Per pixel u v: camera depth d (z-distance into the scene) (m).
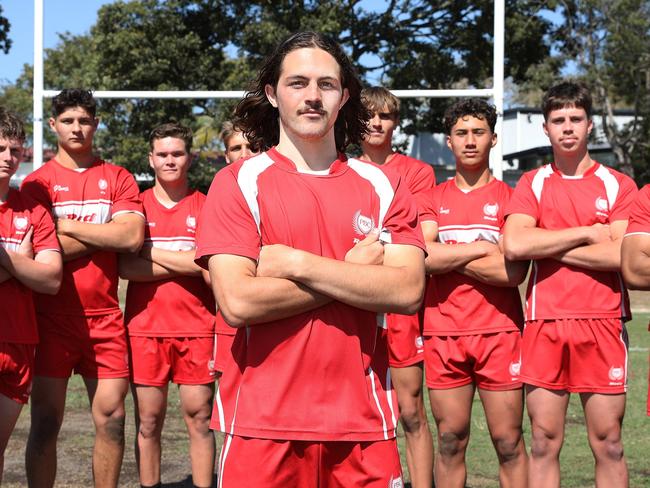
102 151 29.00
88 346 4.77
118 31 28.59
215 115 28.70
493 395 4.64
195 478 5.24
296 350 2.79
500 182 4.95
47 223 4.48
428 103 29.55
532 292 4.38
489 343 4.64
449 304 4.72
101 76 28.91
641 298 18.11
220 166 32.22
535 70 34.59
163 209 5.36
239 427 2.79
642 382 8.89
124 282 19.56
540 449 4.31
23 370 4.35
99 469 4.79
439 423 4.78
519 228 4.38
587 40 35.88
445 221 4.91
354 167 2.96
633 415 7.34
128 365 5.03
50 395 4.75
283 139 2.94
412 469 5.22
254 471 2.77
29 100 47.88
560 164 4.49
